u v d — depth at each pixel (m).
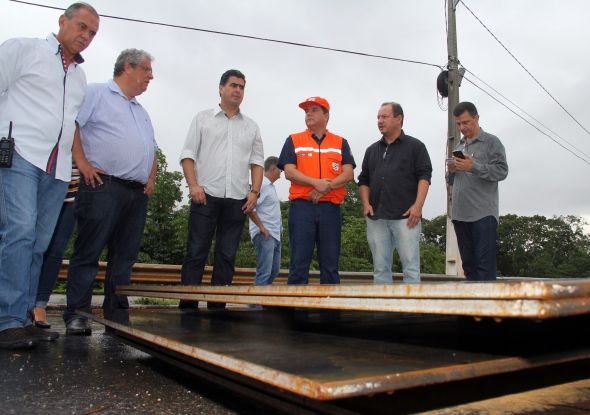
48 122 3.02
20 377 2.29
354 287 1.62
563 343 1.75
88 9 3.12
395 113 4.36
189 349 1.88
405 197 4.32
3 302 2.88
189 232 4.19
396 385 1.24
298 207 4.20
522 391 1.69
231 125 4.29
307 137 4.31
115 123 3.66
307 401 1.54
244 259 17.89
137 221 3.92
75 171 3.88
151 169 3.96
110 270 4.15
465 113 4.45
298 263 4.15
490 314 1.22
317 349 1.80
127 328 2.59
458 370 1.33
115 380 2.30
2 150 2.83
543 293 1.10
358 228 25.36
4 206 2.89
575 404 1.80
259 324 2.72
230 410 1.89
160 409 1.89
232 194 4.21
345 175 4.19
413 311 1.42
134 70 3.76
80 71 3.27
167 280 7.36
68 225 3.84
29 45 2.98
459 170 4.27
